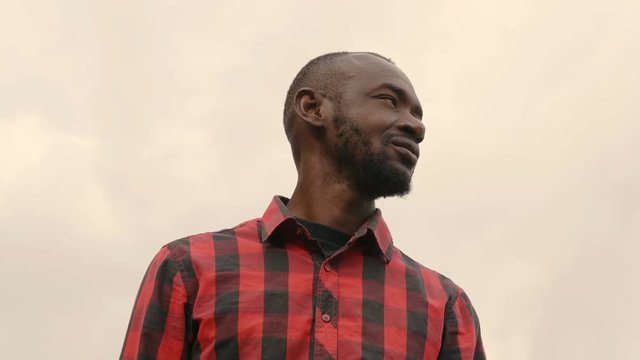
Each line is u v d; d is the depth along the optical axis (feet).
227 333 11.51
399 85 13.16
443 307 12.82
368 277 12.44
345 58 13.53
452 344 12.69
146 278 12.46
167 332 11.90
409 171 12.86
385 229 13.08
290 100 13.83
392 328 12.04
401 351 11.91
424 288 12.84
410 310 12.38
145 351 11.78
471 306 13.50
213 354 11.49
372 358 11.60
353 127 12.77
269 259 12.32
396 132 12.81
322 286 12.03
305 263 12.30
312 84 13.43
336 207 12.89
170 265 12.25
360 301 12.09
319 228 12.75
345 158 12.81
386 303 12.25
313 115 13.23
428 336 12.32
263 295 11.82
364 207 13.00
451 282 13.55
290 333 11.52
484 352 13.42
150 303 12.00
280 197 13.58
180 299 12.01
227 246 12.50
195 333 11.87
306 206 13.08
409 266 13.05
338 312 11.89
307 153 13.24
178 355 11.88
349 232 12.91
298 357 11.40
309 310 11.78
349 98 12.96
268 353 11.35
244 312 11.64
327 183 12.98
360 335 11.76
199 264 12.19
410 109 13.21
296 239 12.55
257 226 12.96
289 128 13.67
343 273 12.35
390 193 12.93
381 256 12.73
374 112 12.83
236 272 12.10
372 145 12.69
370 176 12.73
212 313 11.68
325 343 11.53
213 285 11.98
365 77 13.12
